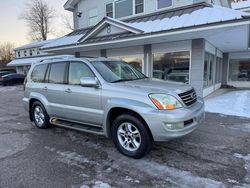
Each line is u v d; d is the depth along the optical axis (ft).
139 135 12.46
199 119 13.24
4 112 28.19
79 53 49.42
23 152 14.23
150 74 37.83
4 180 10.79
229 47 46.68
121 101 12.71
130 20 40.45
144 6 40.06
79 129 15.69
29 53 120.16
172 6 36.42
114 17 45.09
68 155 13.61
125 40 33.01
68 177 10.98
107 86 13.74
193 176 10.79
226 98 34.86
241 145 14.67
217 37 31.89
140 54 38.78
